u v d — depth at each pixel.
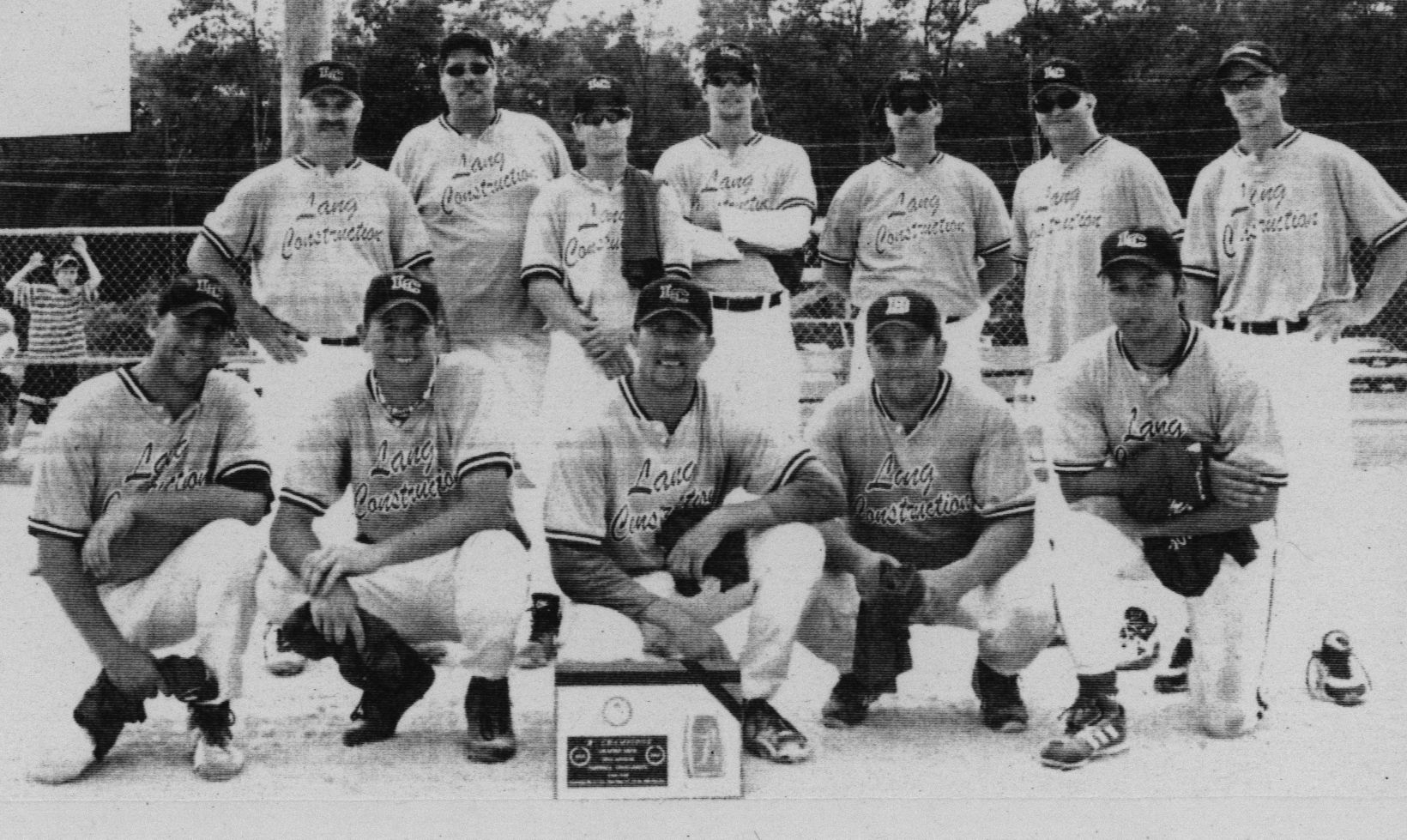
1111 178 4.12
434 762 3.02
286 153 5.10
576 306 4.01
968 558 3.19
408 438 3.16
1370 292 3.91
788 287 4.33
